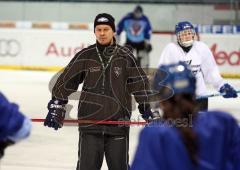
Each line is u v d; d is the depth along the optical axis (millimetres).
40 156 13031
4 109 5137
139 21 30125
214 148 4418
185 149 4363
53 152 13461
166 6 36031
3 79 27234
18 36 31578
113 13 36406
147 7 36188
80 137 8672
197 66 10938
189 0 36000
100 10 36594
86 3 36594
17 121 5176
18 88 24297
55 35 31500
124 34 30422
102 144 8586
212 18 35875
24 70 31594
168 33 30969
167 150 4336
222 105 20531
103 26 8484
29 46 31578
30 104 20266
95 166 8641
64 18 36812
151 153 4363
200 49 10953
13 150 13461
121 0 36375
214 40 30469
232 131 4543
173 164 4316
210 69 10984
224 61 30500
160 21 36062
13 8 36906
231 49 30422
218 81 10922
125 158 8602
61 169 12000
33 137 14891
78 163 8672
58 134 15352
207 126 4469
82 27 31453
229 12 35781
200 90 10914
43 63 31641
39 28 31469
